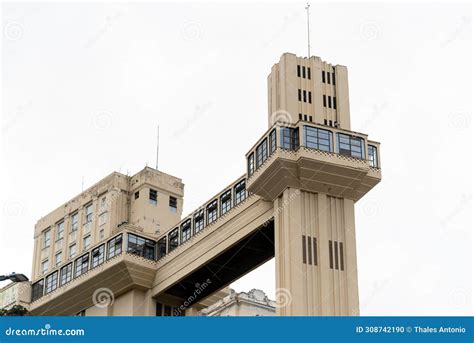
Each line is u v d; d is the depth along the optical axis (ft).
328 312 290.15
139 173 448.65
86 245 451.53
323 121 328.90
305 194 307.58
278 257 300.20
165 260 383.86
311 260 297.33
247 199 334.24
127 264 380.37
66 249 466.29
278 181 305.12
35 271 481.05
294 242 296.92
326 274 295.89
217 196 358.64
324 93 335.26
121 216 442.50
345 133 311.68
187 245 369.50
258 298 444.14
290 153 302.04
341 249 302.86
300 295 289.33
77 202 472.85
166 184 449.48
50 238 483.92
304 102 330.13
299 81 333.21
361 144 312.91
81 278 398.83
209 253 351.87
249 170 321.73
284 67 333.01
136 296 387.96
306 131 305.53
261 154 314.76
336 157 303.48
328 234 303.48
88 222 459.32
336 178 306.14
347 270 299.79
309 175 302.66
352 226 307.37
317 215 304.91
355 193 312.09
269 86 340.59
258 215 324.39
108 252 393.50
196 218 371.35
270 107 334.85
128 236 388.78
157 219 435.94
